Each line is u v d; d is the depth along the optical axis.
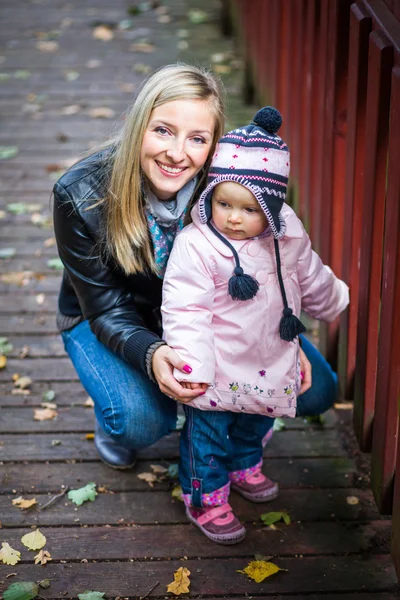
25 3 7.80
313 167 3.47
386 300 2.33
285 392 2.35
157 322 2.68
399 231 2.20
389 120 2.38
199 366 2.21
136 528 2.56
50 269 4.07
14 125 5.54
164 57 6.52
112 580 2.37
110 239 2.36
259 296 2.27
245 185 2.12
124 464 2.79
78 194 2.35
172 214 2.34
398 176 2.18
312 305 2.48
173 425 2.56
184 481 2.51
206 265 2.23
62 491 2.71
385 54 2.31
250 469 2.65
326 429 3.03
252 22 5.33
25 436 2.96
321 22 3.11
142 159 2.25
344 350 3.01
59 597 2.31
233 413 2.46
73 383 3.27
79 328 2.66
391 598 2.33
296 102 3.89
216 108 2.27
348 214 2.81
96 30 7.10
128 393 2.47
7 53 6.70
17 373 3.32
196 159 2.24
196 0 7.82
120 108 5.75
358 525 2.58
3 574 2.38
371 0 2.53
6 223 4.45
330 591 2.35
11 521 2.58
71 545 2.49
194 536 2.54
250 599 2.32
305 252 2.37
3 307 3.76
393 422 2.41
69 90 6.04
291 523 2.59
